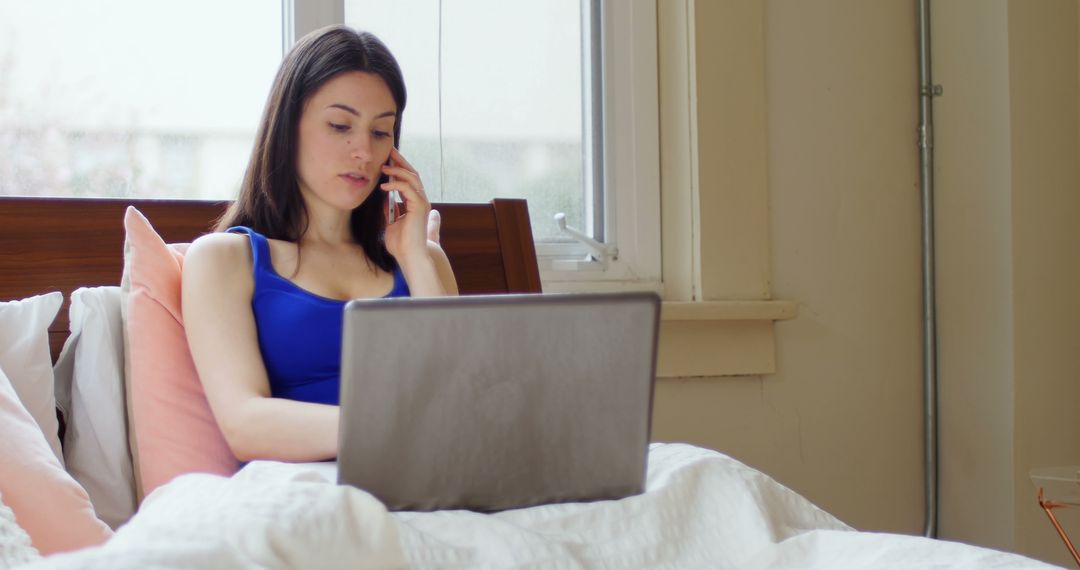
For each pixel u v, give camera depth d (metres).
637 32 2.44
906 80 2.64
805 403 2.51
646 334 1.04
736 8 2.41
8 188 2.00
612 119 2.43
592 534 1.03
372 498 0.94
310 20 2.18
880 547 0.99
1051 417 2.53
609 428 1.07
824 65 2.55
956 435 2.60
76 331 1.57
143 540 0.81
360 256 1.78
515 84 2.39
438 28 2.32
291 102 1.68
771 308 2.38
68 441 1.53
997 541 2.53
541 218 2.42
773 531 1.07
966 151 2.59
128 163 2.09
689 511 1.10
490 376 1.01
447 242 2.04
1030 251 2.52
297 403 1.45
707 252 2.38
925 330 2.61
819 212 2.54
